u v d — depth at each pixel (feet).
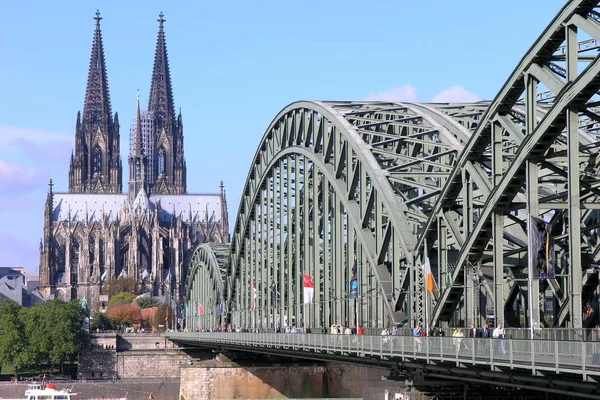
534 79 215.92
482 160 249.96
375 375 435.53
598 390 177.37
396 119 343.26
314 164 395.55
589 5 195.31
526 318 255.50
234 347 508.94
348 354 300.61
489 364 201.16
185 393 572.92
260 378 568.41
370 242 322.14
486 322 247.91
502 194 226.38
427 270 266.77
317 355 357.41
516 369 197.98
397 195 325.01
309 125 402.31
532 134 212.23
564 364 174.81
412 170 349.61
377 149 325.83
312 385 540.93
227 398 568.82
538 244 210.18
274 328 457.27
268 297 483.10
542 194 277.03
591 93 196.85
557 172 221.25
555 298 250.57
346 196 350.43
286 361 556.51
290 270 437.99
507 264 262.88
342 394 504.84
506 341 194.80
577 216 201.26
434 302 278.26
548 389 191.52
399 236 292.20
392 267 299.38
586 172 240.12
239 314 580.71
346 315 370.73
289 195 436.76
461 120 324.19
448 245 286.66
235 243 581.12
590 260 238.89
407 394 262.26
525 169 219.82
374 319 350.23
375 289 324.19
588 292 240.53
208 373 568.82
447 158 329.72
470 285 246.06
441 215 266.77
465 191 251.19
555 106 203.51
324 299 387.14
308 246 410.11
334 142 361.51
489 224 236.63
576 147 201.26
